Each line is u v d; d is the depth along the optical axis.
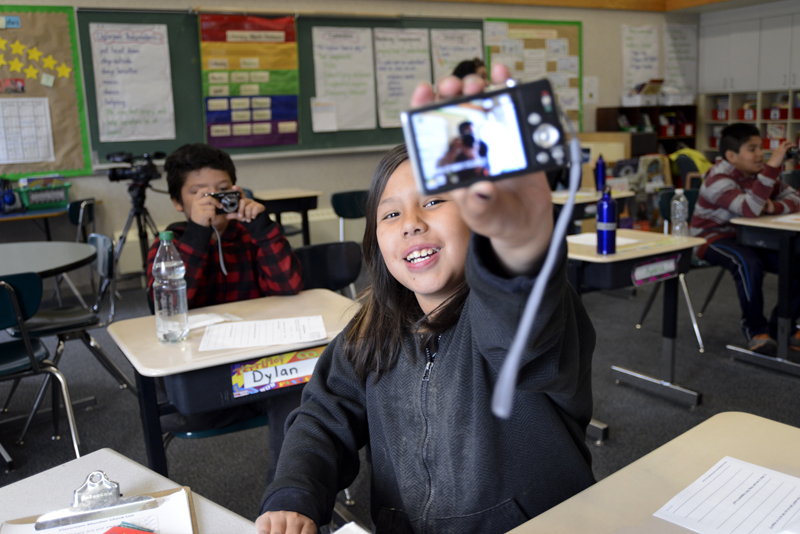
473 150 0.45
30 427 2.55
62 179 4.66
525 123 0.46
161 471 1.50
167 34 4.98
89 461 0.95
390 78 5.95
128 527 0.77
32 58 4.58
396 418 0.94
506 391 0.40
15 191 4.51
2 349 2.21
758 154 3.21
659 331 3.50
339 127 5.79
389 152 0.92
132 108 4.94
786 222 2.82
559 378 0.70
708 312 3.83
